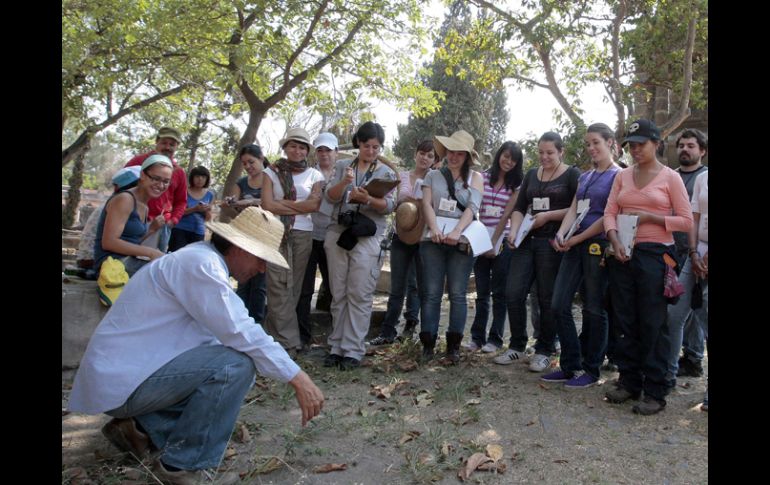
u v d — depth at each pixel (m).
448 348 5.54
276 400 4.52
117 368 2.98
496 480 3.29
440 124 29.17
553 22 11.50
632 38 11.80
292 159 5.84
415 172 6.52
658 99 13.59
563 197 5.09
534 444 3.76
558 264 5.20
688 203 4.13
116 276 4.75
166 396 3.03
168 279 3.06
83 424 4.02
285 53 12.45
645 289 4.23
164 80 15.57
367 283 5.37
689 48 10.66
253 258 3.27
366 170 5.46
